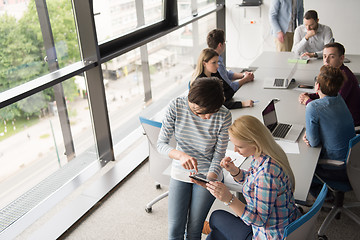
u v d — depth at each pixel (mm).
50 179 3496
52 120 3379
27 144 3182
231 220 2203
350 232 2895
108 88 4086
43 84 2973
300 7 5742
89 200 3363
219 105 2152
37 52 3086
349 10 6137
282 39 5609
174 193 2467
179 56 5566
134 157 4047
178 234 2467
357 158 2562
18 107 3006
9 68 2877
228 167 2266
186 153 2438
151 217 3172
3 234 2971
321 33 4844
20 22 2898
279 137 2910
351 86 3332
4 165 3021
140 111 4746
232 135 1933
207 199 2398
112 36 3979
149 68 4816
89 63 3457
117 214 3225
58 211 3234
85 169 3842
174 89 5578
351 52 6414
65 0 3232
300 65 4531
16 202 3189
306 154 2688
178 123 2365
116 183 3596
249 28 6582
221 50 3697
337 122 2684
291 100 3590
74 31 3391
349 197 3252
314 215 1876
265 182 1875
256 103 3543
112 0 3865
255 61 4785
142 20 4480
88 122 3824
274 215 1943
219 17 6605
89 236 2988
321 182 2799
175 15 4891
